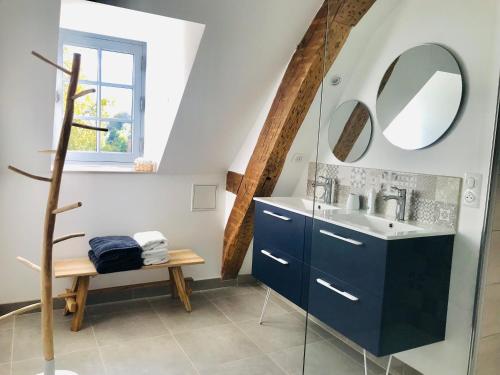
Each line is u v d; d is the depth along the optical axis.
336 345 2.16
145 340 2.45
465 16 1.82
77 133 2.98
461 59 1.83
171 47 2.71
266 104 2.77
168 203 3.10
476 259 1.79
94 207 2.84
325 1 2.29
